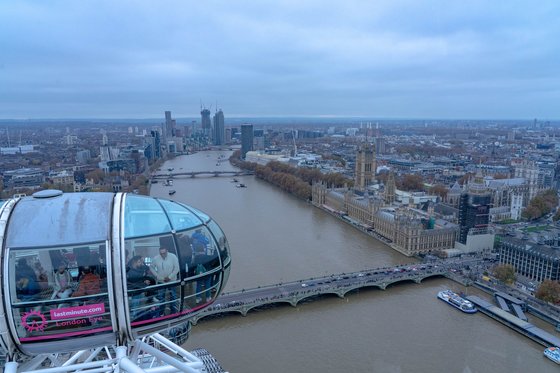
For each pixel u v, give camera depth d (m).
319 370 144.00
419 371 144.50
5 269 37.31
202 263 45.34
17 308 37.62
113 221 40.81
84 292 39.09
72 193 44.75
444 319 185.50
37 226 39.25
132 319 41.16
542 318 188.75
